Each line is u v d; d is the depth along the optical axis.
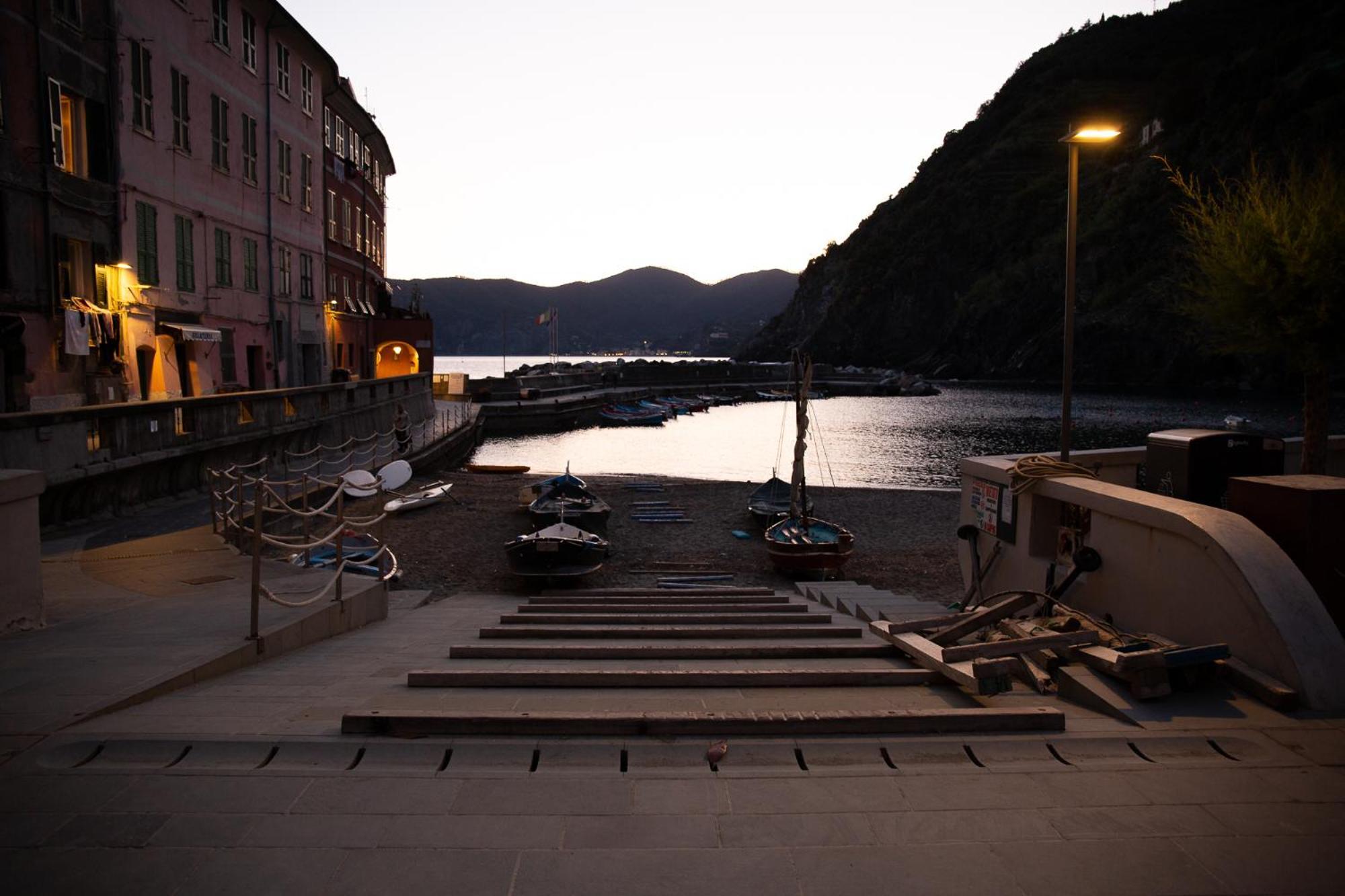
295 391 25.69
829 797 3.86
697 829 3.57
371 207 52.56
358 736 4.44
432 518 23.03
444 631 9.80
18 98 19.03
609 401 78.12
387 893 3.10
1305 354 8.95
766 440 58.56
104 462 16.03
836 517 23.86
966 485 10.23
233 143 29.70
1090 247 126.94
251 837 3.49
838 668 6.27
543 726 4.45
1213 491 8.57
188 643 7.14
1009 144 177.38
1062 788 3.97
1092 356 119.75
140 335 23.53
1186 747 4.46
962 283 158.62
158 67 24.64
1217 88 131.00
